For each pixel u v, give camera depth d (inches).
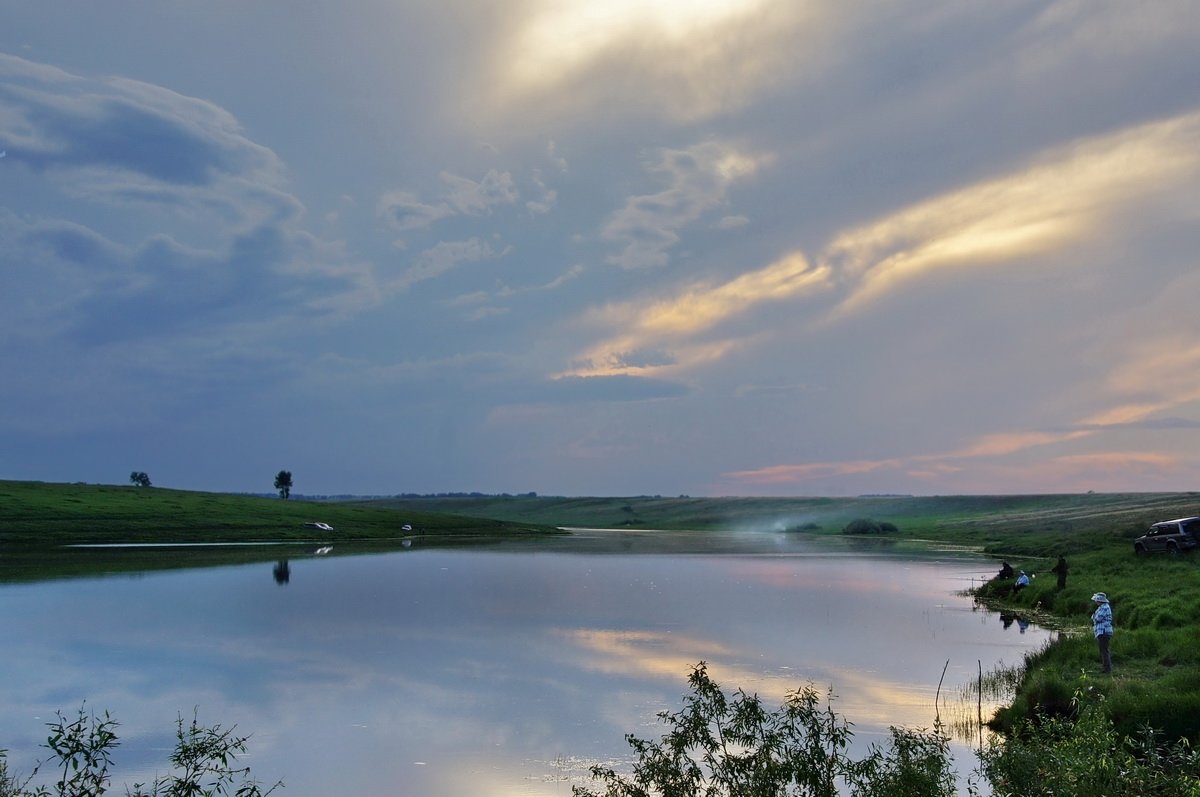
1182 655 1020.5
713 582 2576.3
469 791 723.4
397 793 721.0
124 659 1301.7
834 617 1784.0
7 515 4343.0
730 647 1403.8
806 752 478.0
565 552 4055.1
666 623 1678.2
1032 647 1407.5
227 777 752.3
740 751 752.3
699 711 510.6
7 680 1159.0
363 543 4746.6
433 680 1151.6
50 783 730.2
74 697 1064.2
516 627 1619.1
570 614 1806.1
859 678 1157.7
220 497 6476.4
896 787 476.7
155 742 864.3
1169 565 1978.3
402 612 1835.6
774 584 2539.4
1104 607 991.0
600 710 989.2
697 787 492.4
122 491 5925.2
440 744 855.7
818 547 4726.9
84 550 3678.6
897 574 2933.1
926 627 1640.0
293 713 980.6
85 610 1838.1
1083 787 451.5
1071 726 524.1
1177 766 486.9
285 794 718.5
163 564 3019.2
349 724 933.8
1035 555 3609.7
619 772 762.2
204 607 1902.1
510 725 922.7
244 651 1366.9
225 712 987.9
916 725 911.7
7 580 2405.3
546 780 748.6
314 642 1449.3
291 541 4763.8
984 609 1935.3
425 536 5674.2
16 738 885.8
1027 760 476.1
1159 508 5108.3
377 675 1185.4
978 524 6614.2
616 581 2581.2
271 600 2034.9
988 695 1051.3
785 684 1119.0
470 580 2571.4
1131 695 818.2
